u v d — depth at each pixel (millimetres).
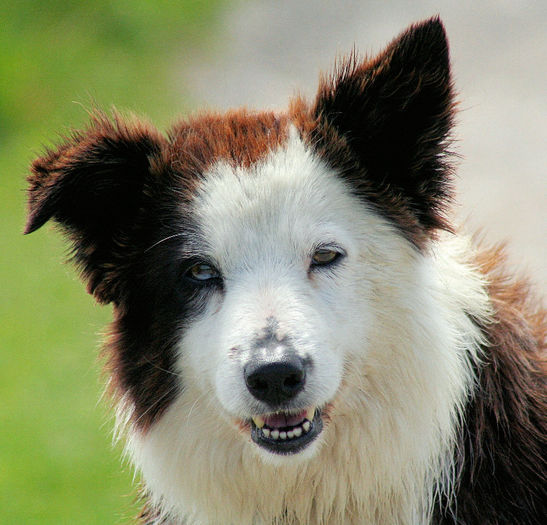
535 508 8359
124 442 12133
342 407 8344
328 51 26766
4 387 17578
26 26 29125
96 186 8594
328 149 8555
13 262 21172
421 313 8383
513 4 28641
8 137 24844
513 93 24406
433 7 28812
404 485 8531
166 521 9203
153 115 24469
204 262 8336
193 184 8508
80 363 18109
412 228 8500
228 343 7887
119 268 8758
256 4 29938
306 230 8156
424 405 8391
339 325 8117
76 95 25984
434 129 8336
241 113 9312
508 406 8547
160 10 29469
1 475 15703
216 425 8539
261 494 8688
